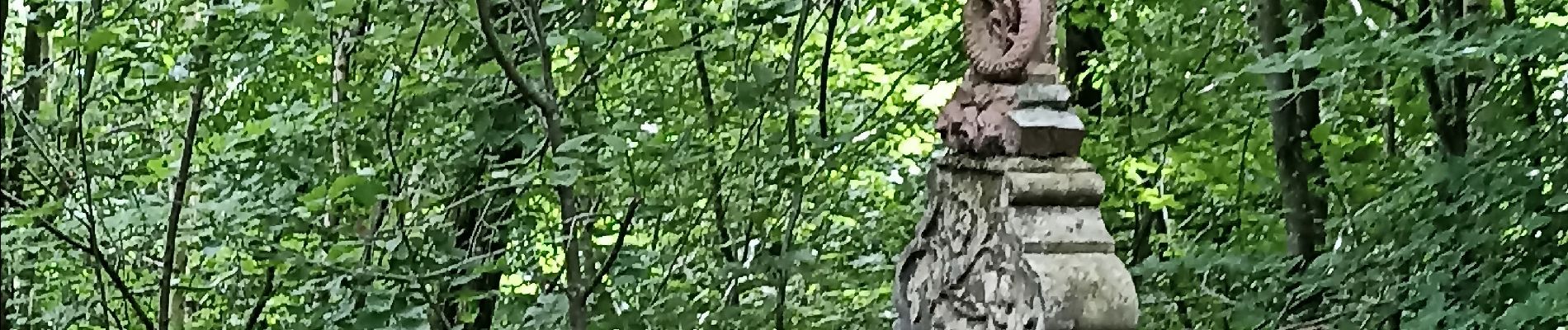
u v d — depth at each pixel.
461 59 5.45
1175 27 9.53
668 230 6.39
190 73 5.43
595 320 5.62
